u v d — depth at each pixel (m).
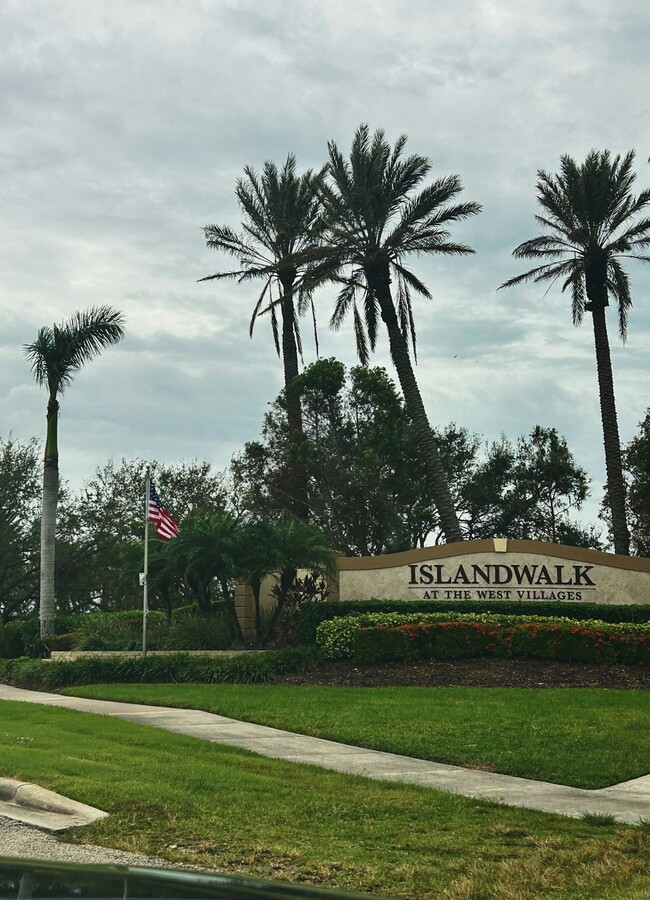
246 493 40.91
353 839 8.47
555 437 44.50
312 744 13.79
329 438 39.19
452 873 7.52
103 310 29.92
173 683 21.17
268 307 40.16
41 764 10.73
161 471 48.88
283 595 26.16
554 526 44.06
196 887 2.37
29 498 38.66
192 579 26.28
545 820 9.34
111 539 39.41
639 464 41.53
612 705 16.86
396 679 20.59
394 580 27.30
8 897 2.12
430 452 35.69
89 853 7.71
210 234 40.56
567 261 37.34
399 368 36.34
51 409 29.73
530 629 22.36
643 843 8.48
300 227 40.16
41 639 28.19
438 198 34.47
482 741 13.71
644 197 35.66
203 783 10.18
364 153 34.91
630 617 25.86
